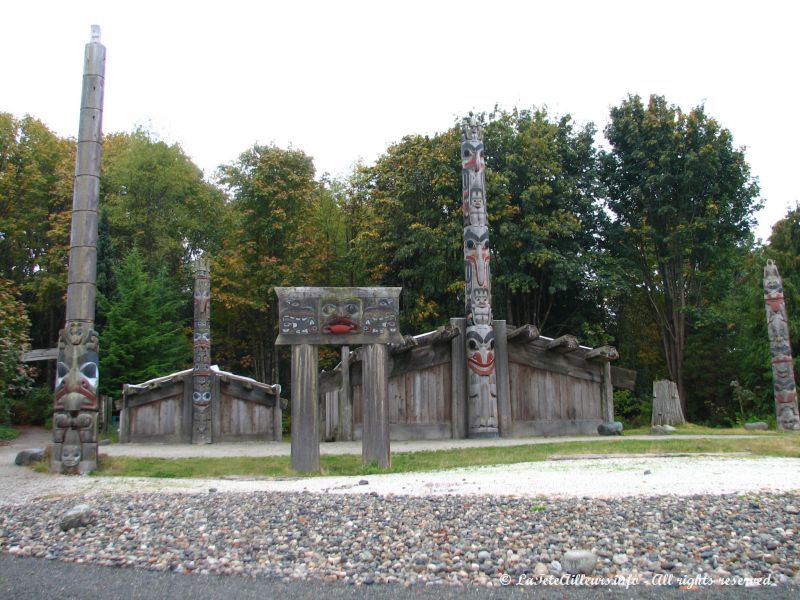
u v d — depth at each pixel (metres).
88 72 13.26
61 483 10.80
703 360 31.81
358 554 6.31
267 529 7.11
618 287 29.03
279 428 21.00
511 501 7.84
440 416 19.89
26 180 34.78
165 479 11.24
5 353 20.06
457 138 30.36
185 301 36.09
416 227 29.11
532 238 28.44
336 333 12.12
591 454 12.80
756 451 13.01
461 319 20.23
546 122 31.89
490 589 5.44
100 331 32.16
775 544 6.14
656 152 31.94
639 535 6.50
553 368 20.59
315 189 35.25
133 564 6.31
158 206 38.28
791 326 27.09
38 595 5.59
